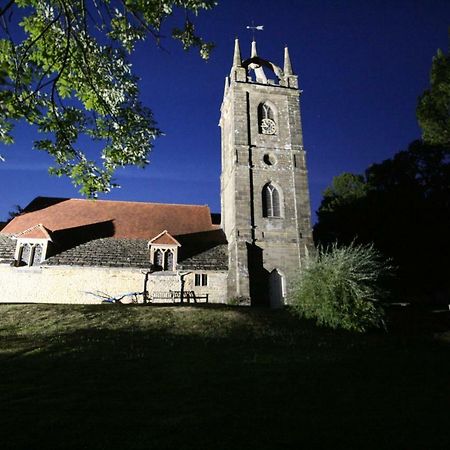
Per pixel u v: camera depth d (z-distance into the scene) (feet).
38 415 26.43
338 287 62.90
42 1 27.17
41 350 45.73
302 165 108.37
